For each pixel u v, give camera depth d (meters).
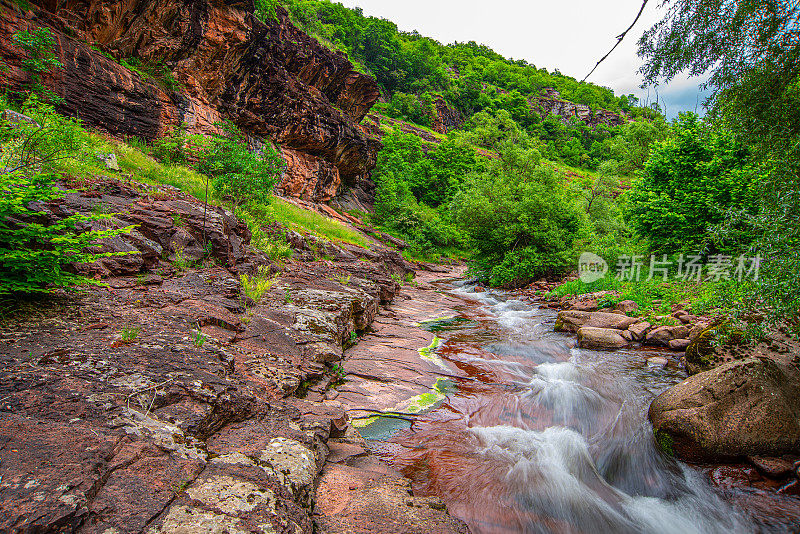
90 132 11.62
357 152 33.00
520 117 108.69
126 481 1.96
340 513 2.60
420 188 51.47
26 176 3.97
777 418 4.27
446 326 11.24
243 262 8.09
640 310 10.97
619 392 6.05
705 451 4.30
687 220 13.28
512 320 12.42
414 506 2.82
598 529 3.38
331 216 26.50
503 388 6.30
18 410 2.23
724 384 4.59
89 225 5.05
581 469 4.23
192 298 5.19
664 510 3.74
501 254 23.05
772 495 3.72
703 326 8.21
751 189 10.48
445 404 5.58
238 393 3.20
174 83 16.55
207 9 17.31
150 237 6.17
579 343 9.13
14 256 3.24
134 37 15.08
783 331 4.96
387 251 22.47
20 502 1.63
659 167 14.89
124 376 2.87
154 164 12.23
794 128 4.39
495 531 3.16
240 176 11.23
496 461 4.19
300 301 7.26
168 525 1.79
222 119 18.12
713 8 3.93
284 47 24.02
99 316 3.90
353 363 6.63
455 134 85.38
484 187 24.72
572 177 75.62
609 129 106.38
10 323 3.36
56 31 11.95
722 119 5.11
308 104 25.38
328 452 3.45
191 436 2.52
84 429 2.21
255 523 1.94
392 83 94.81
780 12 3.71
